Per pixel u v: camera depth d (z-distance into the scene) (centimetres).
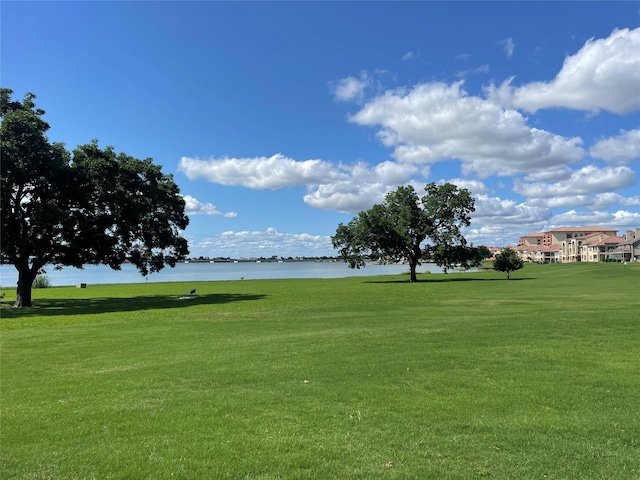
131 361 1123
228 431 595
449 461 494
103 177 3322
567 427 581
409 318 1866
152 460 511
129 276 12481
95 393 815
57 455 531
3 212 2888
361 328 1579
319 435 574
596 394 717
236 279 8512
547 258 16962
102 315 2539
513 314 1883
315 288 4978
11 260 3284
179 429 606
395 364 966
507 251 6262
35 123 3109
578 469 470
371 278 7538
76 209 3278
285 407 692
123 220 3497
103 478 472
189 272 14375
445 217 6253
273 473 474
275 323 1853
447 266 6594
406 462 493
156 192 3769
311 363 1008
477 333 1352
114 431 607
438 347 1146
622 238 13812
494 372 871
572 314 1775
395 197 6631
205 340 1436
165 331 1702
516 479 452
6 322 2248
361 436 568
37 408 723
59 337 1611
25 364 1122
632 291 3375
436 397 721
